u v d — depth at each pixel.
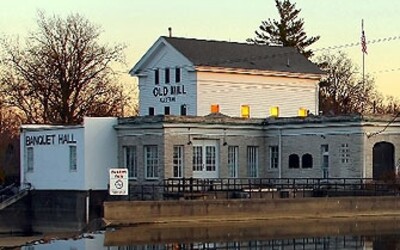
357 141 69.19
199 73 81.69
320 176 71.62
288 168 73.88
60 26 107.19
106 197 71.06
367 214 63.34
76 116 98.81
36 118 99.50
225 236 51.44
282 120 74.31
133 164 71.44
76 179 71.31
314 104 89.69
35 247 49.94
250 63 85.31
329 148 71.12
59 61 97.75
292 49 90.88
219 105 82.88
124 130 71.81
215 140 72.31
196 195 64.44
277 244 47.97
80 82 98.50
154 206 57.44
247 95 84.75
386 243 48.34
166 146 69.00
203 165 71.44
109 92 101.62
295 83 88.19
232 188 70.81
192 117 70.62
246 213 59.84
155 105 86.00
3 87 98.88
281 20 129.38
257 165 74.94
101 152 71.38
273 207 60.69
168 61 84.56
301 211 61.53
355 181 69.00
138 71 87.50
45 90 97.88
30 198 75.31
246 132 74.31
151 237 51.03
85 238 52.59
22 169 77.25
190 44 84.62
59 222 72.62
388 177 68.62
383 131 70.06
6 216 73.69
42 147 75.19
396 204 64.25
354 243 48.38
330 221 60.16
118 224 56.59
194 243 48.34
